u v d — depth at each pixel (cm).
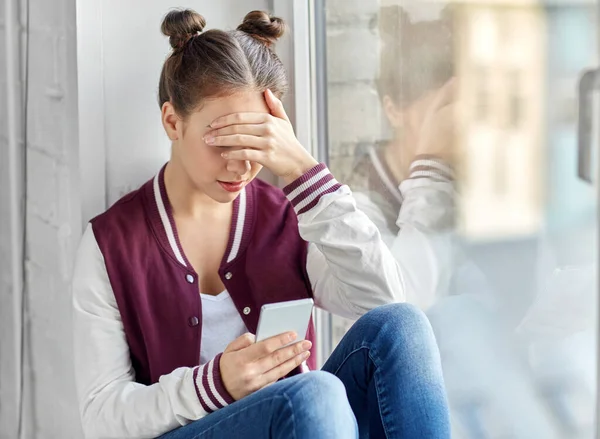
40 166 168
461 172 159
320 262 153
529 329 152
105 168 168
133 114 170
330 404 114
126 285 142
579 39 138
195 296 144
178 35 142
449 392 168
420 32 163
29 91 167
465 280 161
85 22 162
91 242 144
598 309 133
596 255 139
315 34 180
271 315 121
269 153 138
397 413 126
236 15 177
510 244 153
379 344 130
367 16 172
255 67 137
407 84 167
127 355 142
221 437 119
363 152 176
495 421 161
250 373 122
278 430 114
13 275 172
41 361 174
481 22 152
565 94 140
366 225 143
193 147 138
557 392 150
